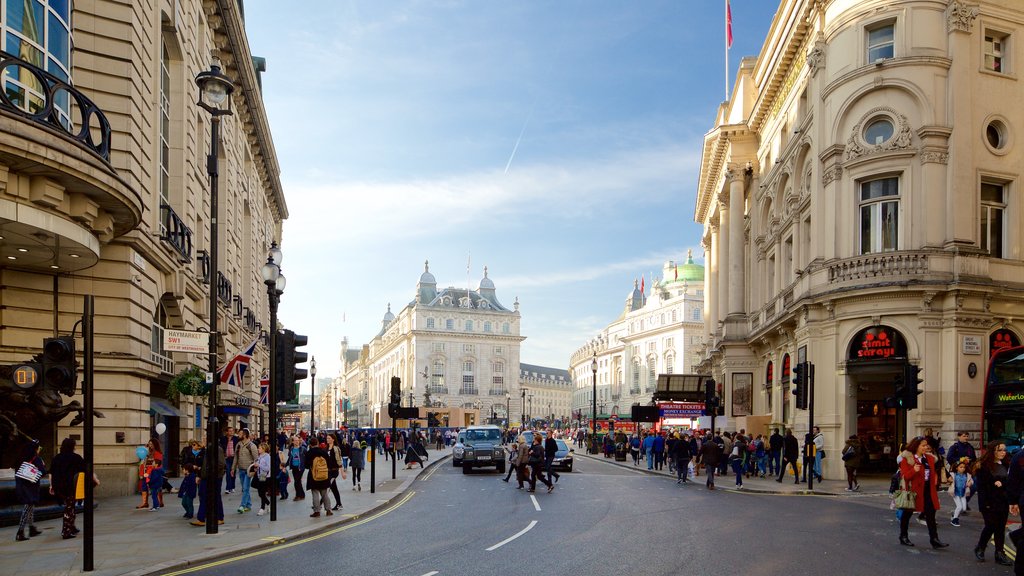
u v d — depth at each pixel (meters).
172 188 24.31
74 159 14.05
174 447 25.45
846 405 26.41
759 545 12.62
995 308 25.25
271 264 15.97
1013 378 19.72
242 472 17.48
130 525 14.83
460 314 126.75
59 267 17.62
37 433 17.92
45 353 10.48
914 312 25.05
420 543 12.97
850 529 14.70
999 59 27.09
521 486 24.48
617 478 29.94
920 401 24.61
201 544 12.45
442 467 38.53
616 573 10.25
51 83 16.20
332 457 17.78
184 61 24.62
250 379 42.53
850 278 26.19
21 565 10.67
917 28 25.95
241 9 39.50
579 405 164.00
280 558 11.55
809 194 31.00
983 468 11.52
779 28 34.53
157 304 22.00
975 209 25.62
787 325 31.83
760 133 42.81
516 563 11.01
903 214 25.89
